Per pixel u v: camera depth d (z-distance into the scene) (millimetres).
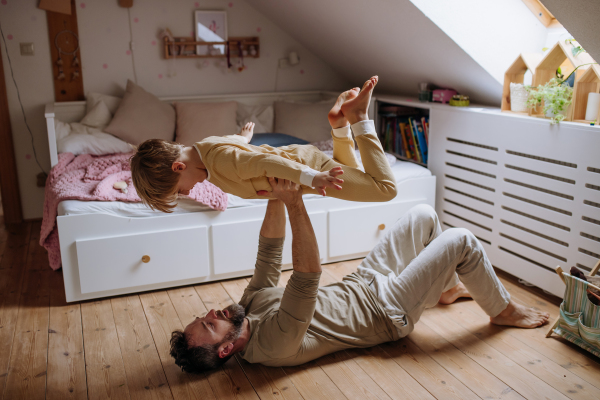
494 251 2812
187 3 3877
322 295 1995
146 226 2523
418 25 2699
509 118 2582
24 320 2344
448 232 2010
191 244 2611
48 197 2697
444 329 2195
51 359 2031
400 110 3578
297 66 4316
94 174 2820
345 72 4254
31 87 3625
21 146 3699
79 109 3686
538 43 2771
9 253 3174
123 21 3736
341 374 1890
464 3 2590
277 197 1620
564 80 2457
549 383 1805
